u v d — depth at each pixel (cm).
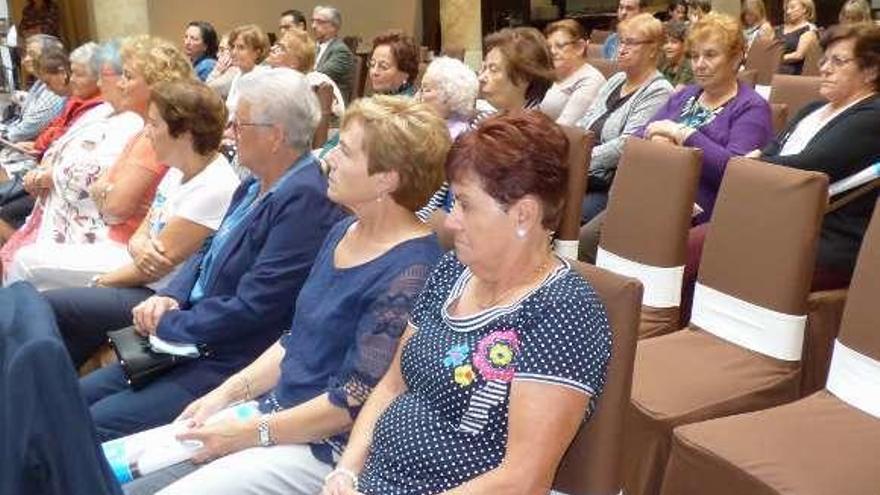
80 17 1000
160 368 214
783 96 414
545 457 133
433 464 142
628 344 150
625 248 259
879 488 163
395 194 172
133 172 288
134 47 314
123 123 318
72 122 397
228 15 1107
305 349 180
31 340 107
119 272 263
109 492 111
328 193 183
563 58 418
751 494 170
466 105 306
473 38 986
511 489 132
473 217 138
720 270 229
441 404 143
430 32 1238
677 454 185
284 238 207
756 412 192
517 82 337
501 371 138
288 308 211
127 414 208
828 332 240
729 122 317
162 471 176
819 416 189
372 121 170
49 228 331
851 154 254
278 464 170
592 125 388
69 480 107
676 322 252
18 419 105
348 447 160
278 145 212
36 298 125
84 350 258
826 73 273
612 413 151
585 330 136
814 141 266
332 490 154
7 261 325
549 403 133
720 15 327
